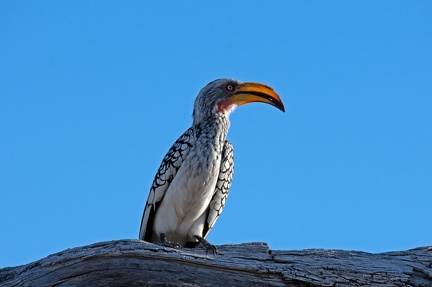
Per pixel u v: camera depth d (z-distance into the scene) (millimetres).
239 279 10555
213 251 10953
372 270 10625
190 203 13344
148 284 10523
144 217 13852
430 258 10969
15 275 11125
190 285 10484
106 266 10625
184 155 13430
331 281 10469
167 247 10875
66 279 10672
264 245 11070
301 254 10898
